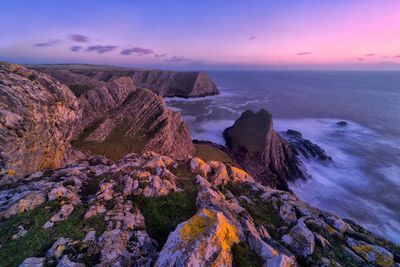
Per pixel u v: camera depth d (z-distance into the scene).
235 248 9.04
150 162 19.62
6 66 29.41
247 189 19.61
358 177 50.47
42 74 32.88
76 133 45.81
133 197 14.55
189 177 18.75
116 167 20.41
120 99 59.75
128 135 52.69
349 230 13.81
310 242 11.32
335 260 10.84
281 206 16.16
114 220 11.77
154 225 12.11
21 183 19.31
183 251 8.26
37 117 27.08
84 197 14.70
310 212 15.70
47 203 13.23
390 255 11.37
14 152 23.08
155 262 8.54
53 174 20.45
